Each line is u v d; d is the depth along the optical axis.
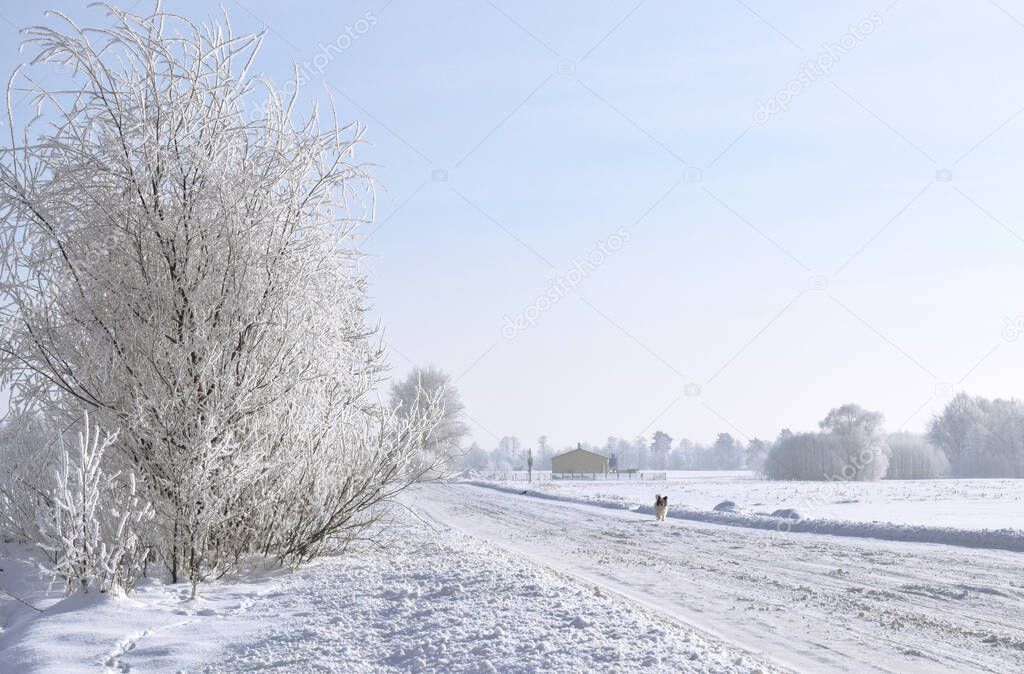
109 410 10.03
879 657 7.66
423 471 12.83
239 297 10.42
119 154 10.37
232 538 10.96
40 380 10.26
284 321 10.75
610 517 28.69
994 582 12.55
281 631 7.51
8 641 7.75
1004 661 7.55
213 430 9.95
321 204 11.52
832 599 11.07
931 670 7.21
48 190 10.31
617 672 5.46
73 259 10.35
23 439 10.73
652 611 10.00
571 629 6.78
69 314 10.23
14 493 10.87
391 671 6.07
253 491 10.83
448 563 11.27
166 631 7.78
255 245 10.65
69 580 8.96
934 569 14.14
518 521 26.17
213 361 10.11
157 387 10.01
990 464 107.19
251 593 9.72
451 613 7.63
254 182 10.78
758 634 8.70
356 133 11.61
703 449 196.12
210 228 10.48
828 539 20.17
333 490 11.61
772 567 14.64
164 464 9.85
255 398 10.47
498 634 6.64
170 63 10.59
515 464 147.38
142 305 10.31
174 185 10.57
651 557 16.22
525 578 9.44
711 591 11.76
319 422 11.52
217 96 10.88
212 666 6.61
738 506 34.38
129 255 10.41
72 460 9.30
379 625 7.52
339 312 11.74
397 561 11.70
